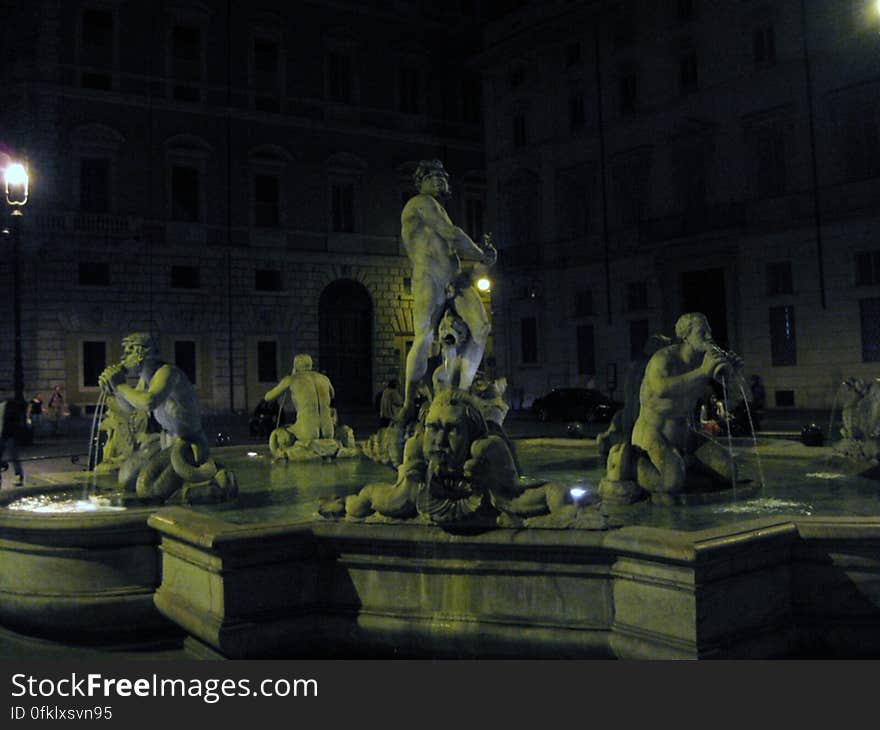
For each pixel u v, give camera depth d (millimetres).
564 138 40844
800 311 31719
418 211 8125
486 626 4539
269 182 40750
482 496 4762
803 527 4484
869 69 29844
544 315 41500
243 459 11547
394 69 44906
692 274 35688
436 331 8219
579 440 11969
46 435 30906
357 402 42719
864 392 8445
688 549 3910
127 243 35594
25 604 5574
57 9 34969
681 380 6227
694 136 35438
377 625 4762
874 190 29500
